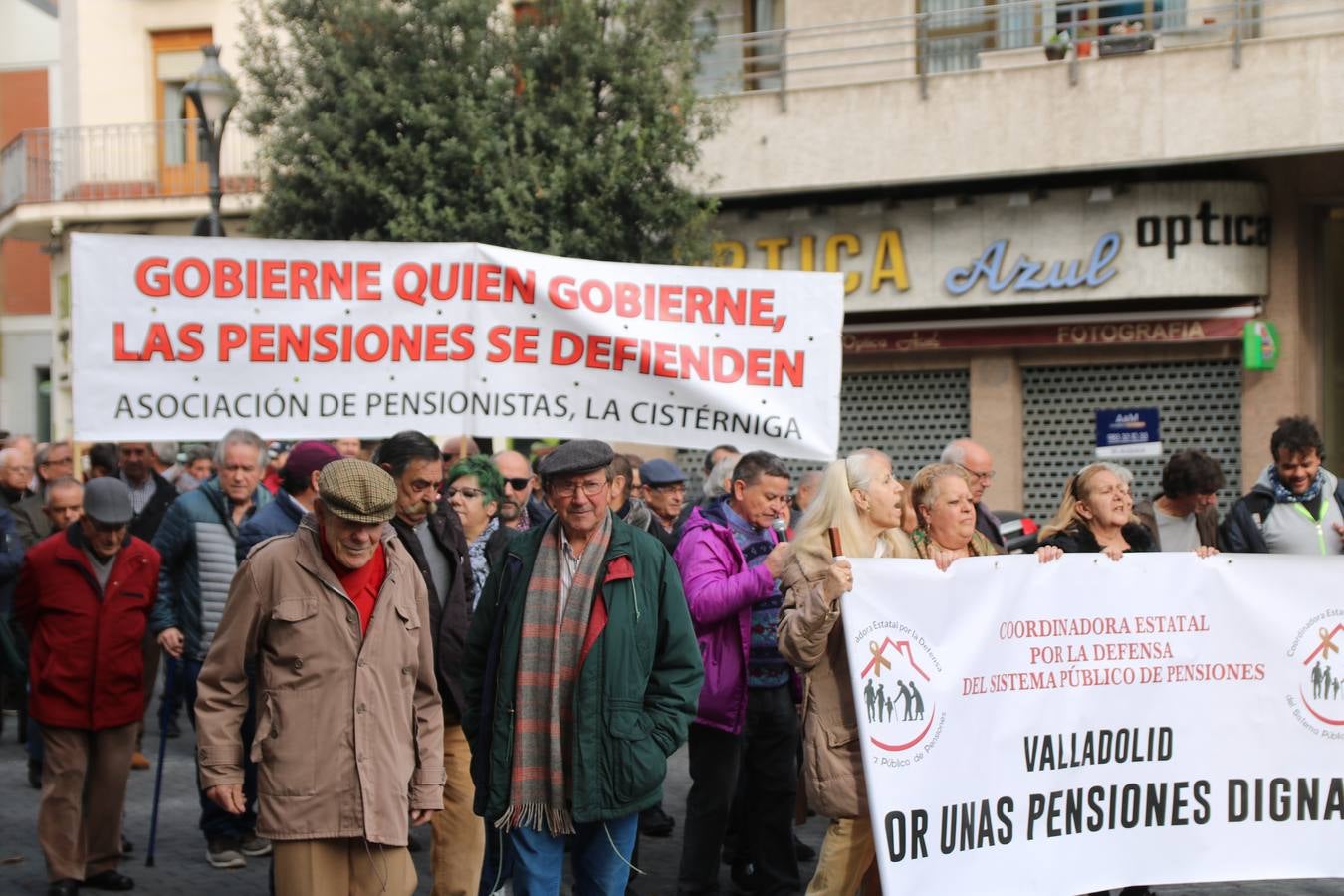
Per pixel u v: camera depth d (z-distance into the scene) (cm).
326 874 512
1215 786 655
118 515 734
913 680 594
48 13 3219
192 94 1580
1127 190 1731
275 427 778
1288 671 666
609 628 538
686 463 2016
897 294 1847
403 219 1605
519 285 787
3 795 995
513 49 1673
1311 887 763
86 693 740
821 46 1888
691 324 803
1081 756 632
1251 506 845
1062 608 630
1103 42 1706
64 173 2611
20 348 3244
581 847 555
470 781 667
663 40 1698
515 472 917
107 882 756
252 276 775
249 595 513
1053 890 621
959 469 632
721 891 771
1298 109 1609
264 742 510
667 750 543
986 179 1795
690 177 1845
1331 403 1806
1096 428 1817
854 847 602
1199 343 1759
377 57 1678
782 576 623
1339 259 1820
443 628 664
